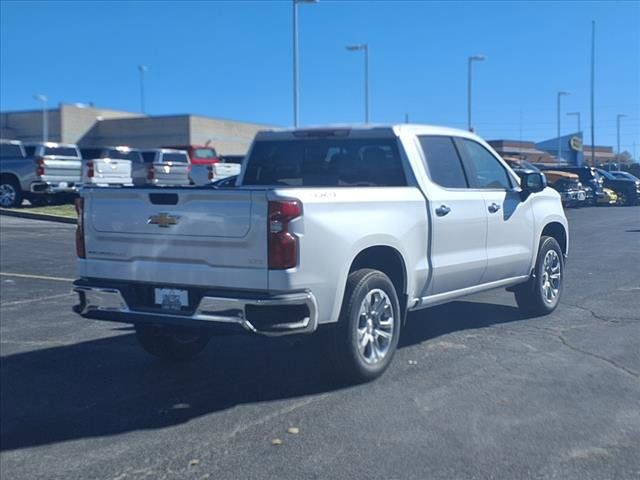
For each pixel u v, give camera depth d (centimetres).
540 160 5850
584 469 507
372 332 691
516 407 622
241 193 609
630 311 989
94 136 6188
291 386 690
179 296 643
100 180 2466
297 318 615
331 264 634
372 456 530
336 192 653
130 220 662
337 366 668
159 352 759
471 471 504
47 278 1300
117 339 885
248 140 6425
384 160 780
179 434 582
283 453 539
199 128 5878
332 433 573
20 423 616
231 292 614
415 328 900
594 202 3819
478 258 827
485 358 766
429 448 542
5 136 6119
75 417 627
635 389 666
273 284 603
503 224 869
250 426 592
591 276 1295
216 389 689
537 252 942
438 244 768
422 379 698
